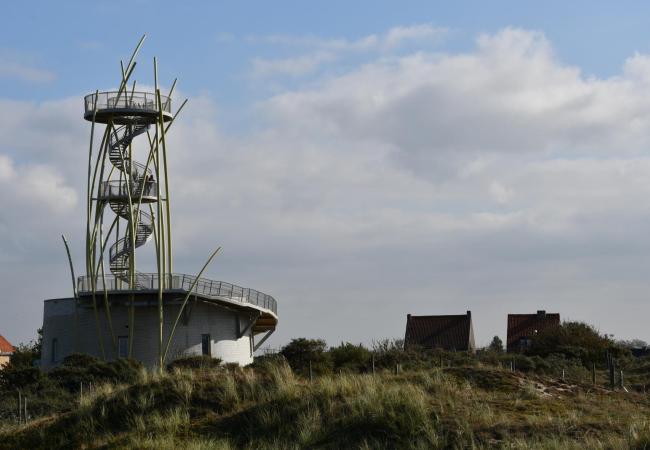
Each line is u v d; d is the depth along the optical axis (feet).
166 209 207.62
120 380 156.04
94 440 88.48
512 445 73.72
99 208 207.92
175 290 206.28
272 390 93.50
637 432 74.13
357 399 85.66
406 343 289.12
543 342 225.35
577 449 71.41
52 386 148.87
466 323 292.81
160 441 83.46
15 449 89.92
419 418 81.15
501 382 103.04
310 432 81.92
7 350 334.85
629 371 186.09
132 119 205.77
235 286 217.15
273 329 257.34
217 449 79.71
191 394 94.48
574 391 105.60
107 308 203.41
